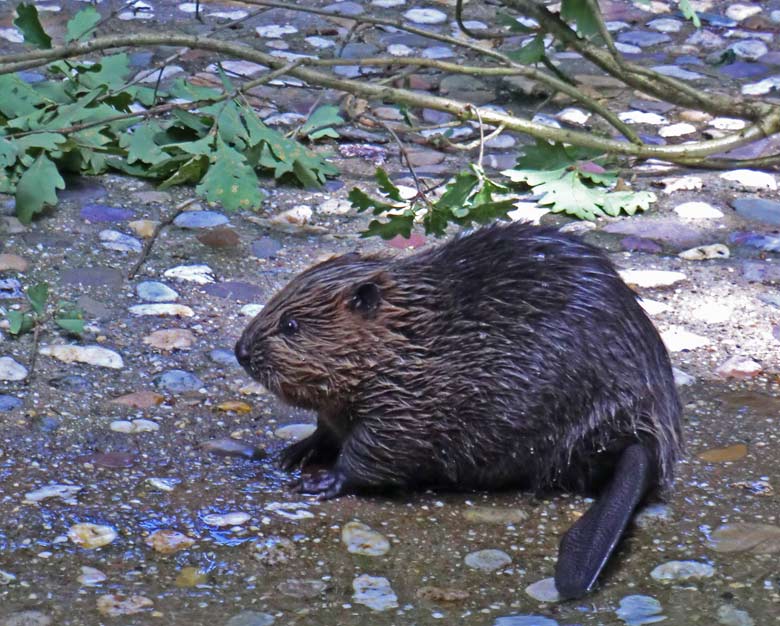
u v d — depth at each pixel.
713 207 11.10
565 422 7.18
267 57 10.66
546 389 7.10
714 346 9.00
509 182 11.44
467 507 7.20
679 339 9.06
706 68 13.89
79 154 11.12
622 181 11.51
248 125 10.86
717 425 8.07
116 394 8.16
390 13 15.14
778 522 7.06
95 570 6.45
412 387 7.09
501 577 6.53
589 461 7.27
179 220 10.55
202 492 7.22
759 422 8.10
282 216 10.76
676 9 15.51
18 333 8.73
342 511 7.12
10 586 6.28
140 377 8.38
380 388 7.11
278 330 7.18
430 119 12.82
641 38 14.67
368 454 7.20
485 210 9.47
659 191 11.41
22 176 10.32
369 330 7.09
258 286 9.64
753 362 8.81
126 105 11.77
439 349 7.11
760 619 6.18
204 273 9.74
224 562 6.57
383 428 7.15
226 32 14.36
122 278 9.58
